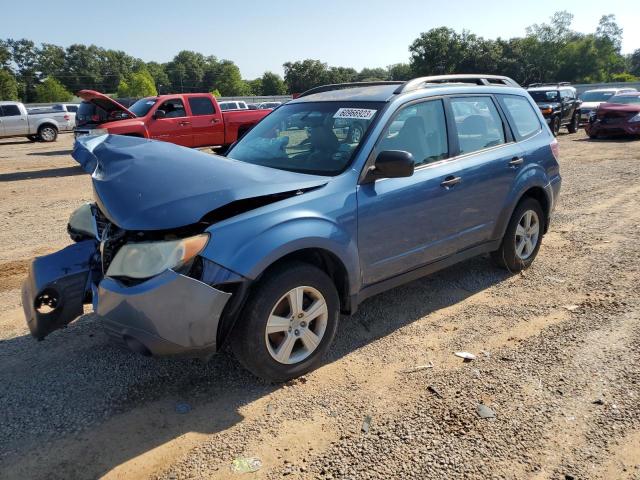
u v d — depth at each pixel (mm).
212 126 15000
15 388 3365
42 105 45969
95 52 136500
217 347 3072
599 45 83750
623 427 2875
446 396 3201
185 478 2578
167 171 3305
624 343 3779
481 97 4859
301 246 3193
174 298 2814
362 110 4035
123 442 2846
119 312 2920
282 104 4938
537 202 5297
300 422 2992
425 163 4152
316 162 3863
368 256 3701
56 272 3375
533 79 82000
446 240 4320
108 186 3248
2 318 4426
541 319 4234
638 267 5293
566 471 2566
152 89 104625
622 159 12789
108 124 13281
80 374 3523
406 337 3996
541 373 3428
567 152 14539
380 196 3709
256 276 3004
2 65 113250
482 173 4523
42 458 2725
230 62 139625
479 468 2596
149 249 2889
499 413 3021
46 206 9109
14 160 16859
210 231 2953
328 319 3484
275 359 3248
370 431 2896
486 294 4789
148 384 3402
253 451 2760
